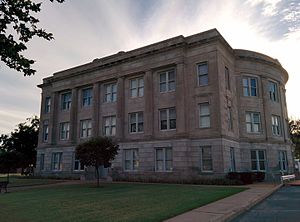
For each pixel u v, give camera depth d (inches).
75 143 1419.8
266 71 1285.7
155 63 1187.3
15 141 1913.1
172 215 371.6
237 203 479.5
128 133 1233.4
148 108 1173.7
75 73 1475.1
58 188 856.9
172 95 1133.1
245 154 1160.2
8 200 576.4
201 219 346.9
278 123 1298.0
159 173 1085.8
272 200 573.0
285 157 1268.5
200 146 1037.2
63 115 1529.3
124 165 1202.0
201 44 1099.9
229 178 940.6
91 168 1302.9
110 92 1355.8
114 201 521.7
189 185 887.7
